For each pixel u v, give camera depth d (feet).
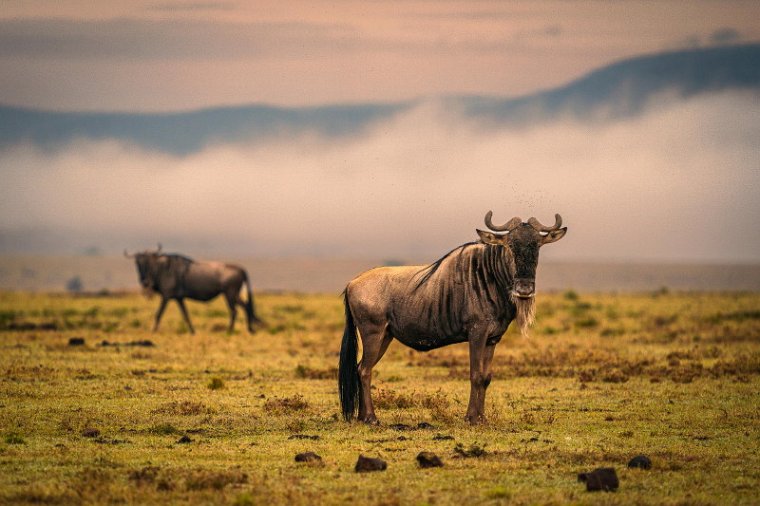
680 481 142.00
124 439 172.04
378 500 128.98
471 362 187.83
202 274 451.12
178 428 184.96
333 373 274.36
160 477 140.67
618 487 137.39
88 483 134.82
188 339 394.32
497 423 190.60
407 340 191.72
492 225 181.47
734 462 154.30
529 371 281.54
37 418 192.34
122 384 247.91
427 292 188.55
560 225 179.83
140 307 644.27
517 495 133.08
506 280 183.32
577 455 158.51
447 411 203.92
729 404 218.18
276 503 127.95
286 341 391.65
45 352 319.47
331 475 144.25
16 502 128.47
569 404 219.61
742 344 359.46
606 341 380.99
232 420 193.98
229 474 140.15
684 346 357.61
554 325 465.06
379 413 207.72
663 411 208.74
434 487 137.80
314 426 187.93
